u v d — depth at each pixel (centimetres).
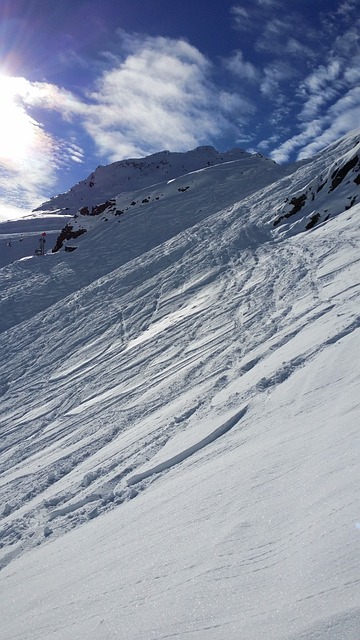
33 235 9038
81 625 472
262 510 552
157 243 4672
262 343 1638
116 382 1989
